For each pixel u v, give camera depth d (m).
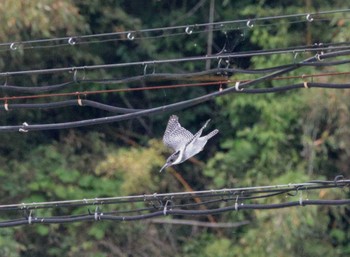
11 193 18.86
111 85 19.91
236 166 19.17
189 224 19.33
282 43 18.59
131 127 20.50
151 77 12.29
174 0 20.27
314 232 18.48
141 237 19.16
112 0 19.44
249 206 12.27
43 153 19.41
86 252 18.81
